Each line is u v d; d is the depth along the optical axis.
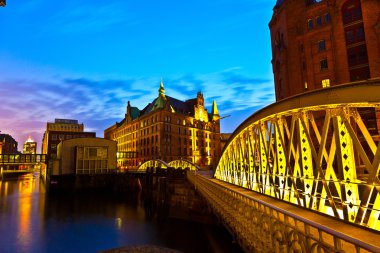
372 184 8.33
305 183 12.37
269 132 15.73
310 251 5.82
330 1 37.16
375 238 7.33
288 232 7.02
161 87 103.00
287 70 40.75
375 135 30.08
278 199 14.70
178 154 92.94
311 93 11.47
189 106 109.94
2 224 33.94
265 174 16.94
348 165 9.97
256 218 9.75
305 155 12.62
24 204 47.88
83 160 66.38
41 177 118.44
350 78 34.66
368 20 33.72
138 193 62.78
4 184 91.44
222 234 28.89
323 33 37.53
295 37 40.19
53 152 103.44
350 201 9.86
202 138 105.38
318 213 10.84
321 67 37.38
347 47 35.38
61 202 50.56
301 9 40.28
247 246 11.16
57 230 31.66
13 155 73.00
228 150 26.77
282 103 13.73
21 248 25.52
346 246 6.89
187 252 24.16
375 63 32.59
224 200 16.22
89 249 25.53
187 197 36.62
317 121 33.84
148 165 72.69
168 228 32.34
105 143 70.44
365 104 9.23
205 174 44.12
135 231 31.39
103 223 35.19
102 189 65.38
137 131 102.88
